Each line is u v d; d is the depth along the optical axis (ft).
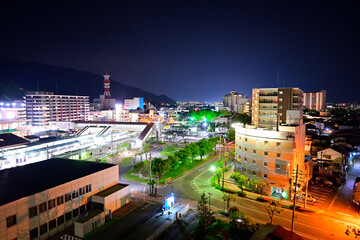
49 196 157.79
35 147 346.74
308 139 357.00
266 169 231.71
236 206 204.03
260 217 185.37
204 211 158.51
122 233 161.48
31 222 146.92
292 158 216.74
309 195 225.56
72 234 161.48
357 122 533.55
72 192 173.78
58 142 391.04
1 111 522.06
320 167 291.99
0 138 351.25
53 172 195.62
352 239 156.97
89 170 200.95
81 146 400.47
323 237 159.22
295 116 246.68
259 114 434.30
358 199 206.90
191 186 249.75
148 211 193.57
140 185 252.62
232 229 155.22
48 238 156.35
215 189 241.35
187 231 163.84
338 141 369.50
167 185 252.62
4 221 132.87
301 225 174.40
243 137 257.34
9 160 289.33
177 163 275.59
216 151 401.29
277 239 123.95
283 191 223.10
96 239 154.40
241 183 228.22
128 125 545.44
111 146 413.18
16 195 146.82
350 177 284.61
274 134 225.15
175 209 196.54
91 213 173.78
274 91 420.36
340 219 183.42
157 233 158.20
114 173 213.87
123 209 196.95
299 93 438.81
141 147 422.41
